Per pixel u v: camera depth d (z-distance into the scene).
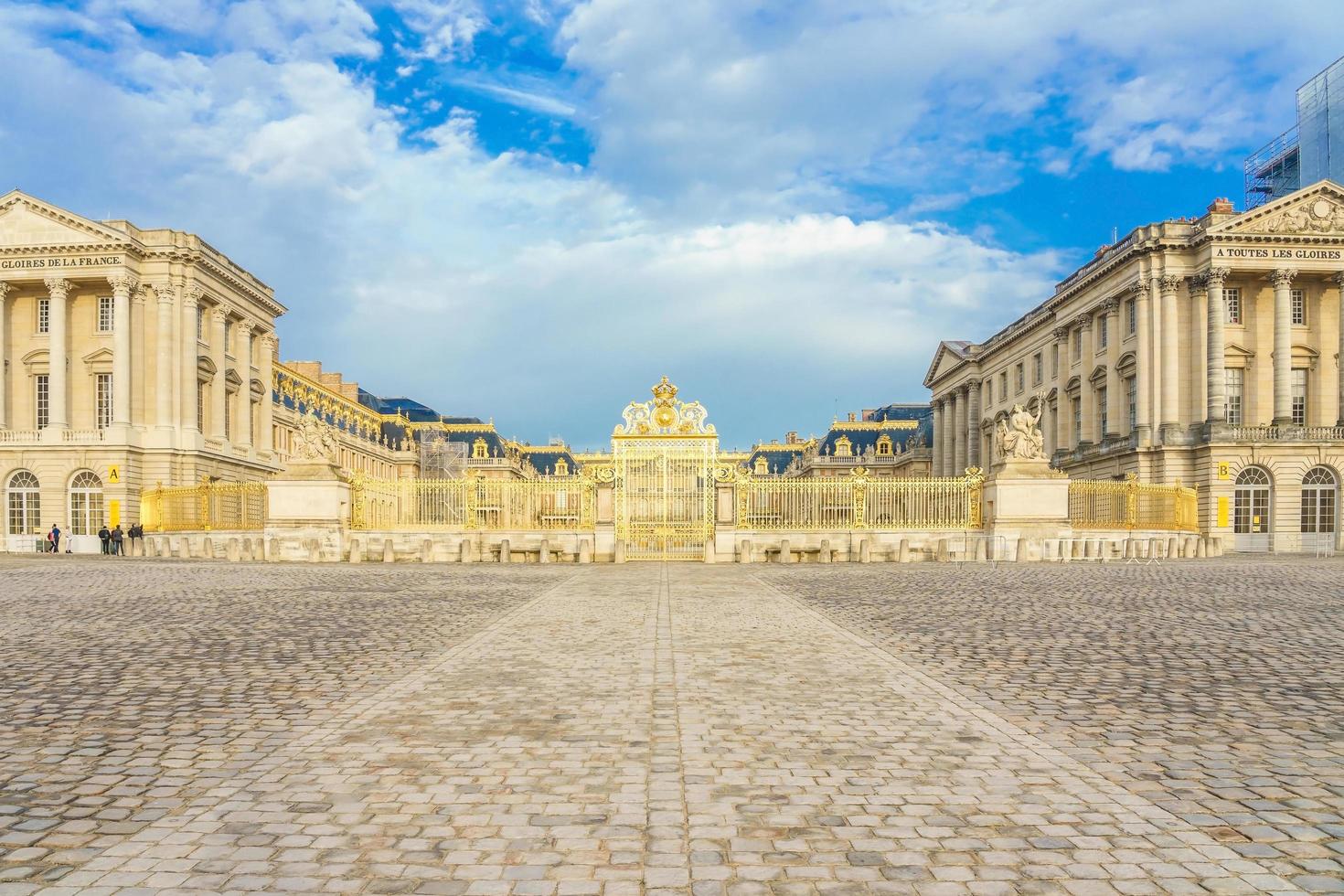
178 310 60.50
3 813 6.28
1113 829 5.91
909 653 12.31
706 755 7.51
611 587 22.41
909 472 110.06
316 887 5.11
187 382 60.22
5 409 59.72
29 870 5.34
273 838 5.79
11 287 60.72
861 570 28.20
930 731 8.24
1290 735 8.09
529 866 5.36
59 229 58.25
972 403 94.12
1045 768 7.15
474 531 34.31
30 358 60.88
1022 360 82.12
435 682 10.46
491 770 7.13
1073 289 68.06
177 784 6.86
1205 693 9.77
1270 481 54.03
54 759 7.51
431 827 5.97
